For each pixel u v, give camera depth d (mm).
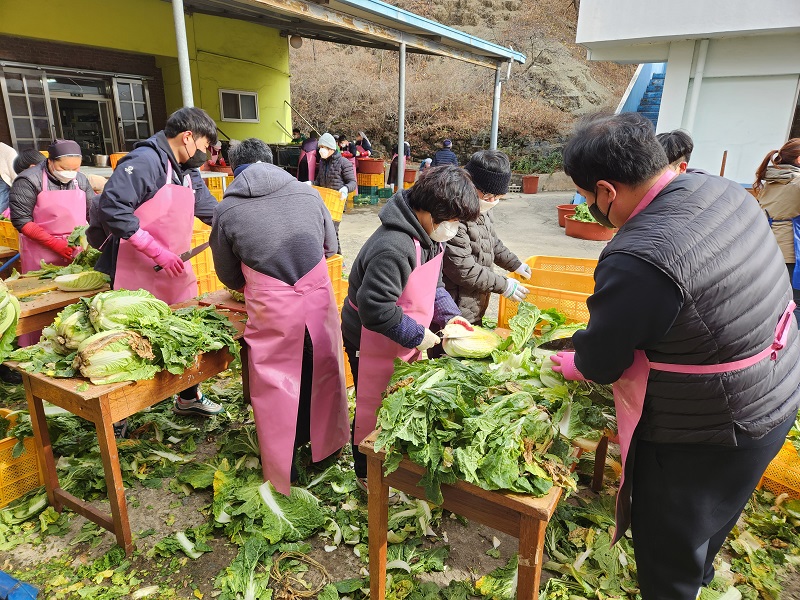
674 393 1443
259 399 2529
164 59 10992
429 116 21328
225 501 2559
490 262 2904
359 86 21891
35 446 2584
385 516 1858
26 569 2236
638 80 13578
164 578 2219
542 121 19719
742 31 7918
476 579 2238
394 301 2090
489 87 21266
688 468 1530
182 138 2961
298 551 2344
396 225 2070
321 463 2951
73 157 3900
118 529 2275
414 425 1611
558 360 1860
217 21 11188
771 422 1462
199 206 3414
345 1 6867
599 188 1498
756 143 8836
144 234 2871
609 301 1382
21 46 9047
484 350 2164
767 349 1432
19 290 3234
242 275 2623
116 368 2100
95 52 10023
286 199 2459
